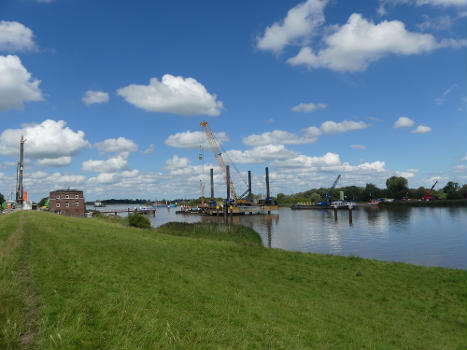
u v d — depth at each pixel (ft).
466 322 70.18
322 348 43.70
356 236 259.60
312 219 452.35
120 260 68.28
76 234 97.60
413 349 52.60
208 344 34.68
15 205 327.26
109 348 28.84
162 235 143.43
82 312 34.86
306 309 62.08
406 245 212.23
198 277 68.13
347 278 95.14
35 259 54.49
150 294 47.52
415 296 84.02
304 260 113.91
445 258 171.01
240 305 53.67
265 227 349.82
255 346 38.04
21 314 32.01
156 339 32.37
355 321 61.31
